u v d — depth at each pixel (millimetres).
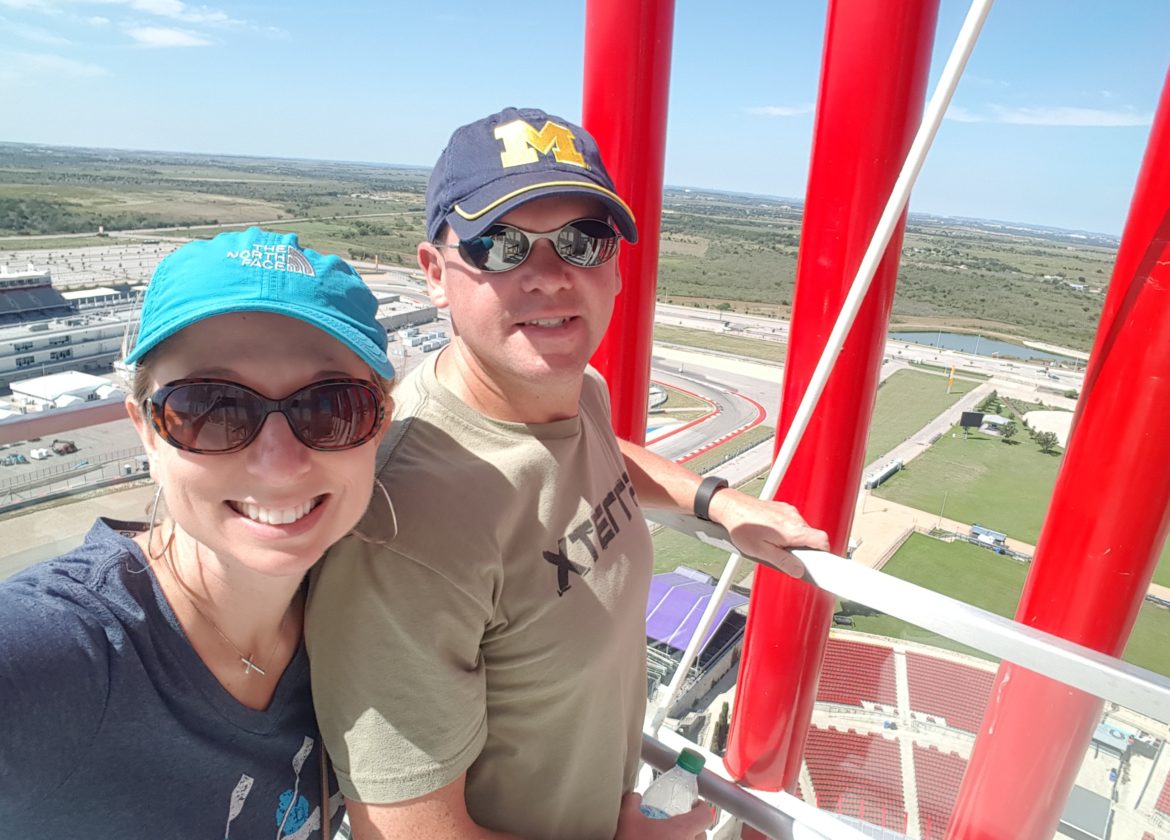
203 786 543
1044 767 785
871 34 729
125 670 492
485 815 688
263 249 495
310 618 582
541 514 641
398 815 578
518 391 648
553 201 607
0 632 453
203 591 530
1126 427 686
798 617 901
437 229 636
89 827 501
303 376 498
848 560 703
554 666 641
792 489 889
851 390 828
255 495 491
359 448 519
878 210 774
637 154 929
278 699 586
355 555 565
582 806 720
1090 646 743
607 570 684
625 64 895
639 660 762
